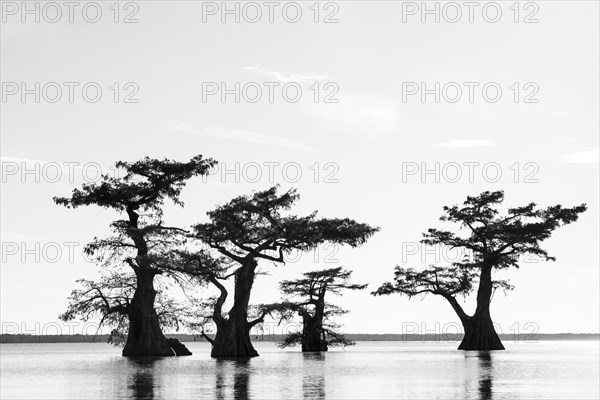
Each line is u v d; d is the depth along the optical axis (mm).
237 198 97688
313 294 125938
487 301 131875
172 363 85188
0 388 52750
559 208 126062
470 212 128750
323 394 47250
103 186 99000
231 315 100125
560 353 124500
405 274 129625
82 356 128875
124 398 44938
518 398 45156
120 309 101812
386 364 84062
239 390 49719
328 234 98938
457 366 79750
